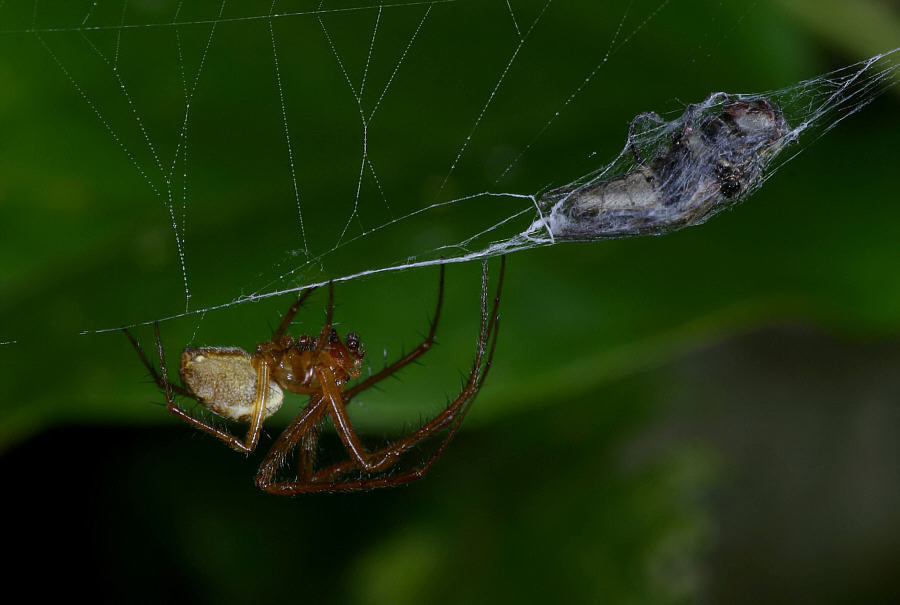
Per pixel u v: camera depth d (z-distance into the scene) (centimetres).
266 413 15
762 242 15
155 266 15
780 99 15
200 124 15
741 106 14
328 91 15
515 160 15
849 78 15
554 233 15
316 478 15
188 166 15
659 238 15
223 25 15
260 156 15
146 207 15
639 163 14
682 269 15
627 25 15
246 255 15
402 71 15
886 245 15
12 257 15
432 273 15
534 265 15
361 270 15
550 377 15
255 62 15
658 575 15
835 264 15
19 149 15
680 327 15
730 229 15
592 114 15
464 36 15
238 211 15
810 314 15
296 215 15
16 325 15
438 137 15
